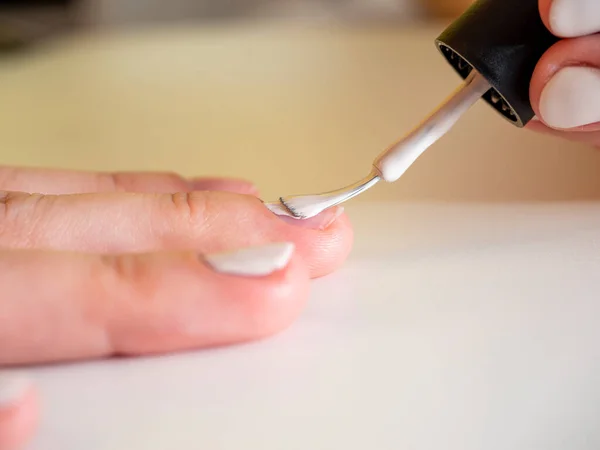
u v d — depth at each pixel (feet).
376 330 0.38
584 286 0.41
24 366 0.35
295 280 0.37
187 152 0.73
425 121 0.41
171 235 0.42
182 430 0.31
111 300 0.35
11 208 0.42
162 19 1.49
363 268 0.45
